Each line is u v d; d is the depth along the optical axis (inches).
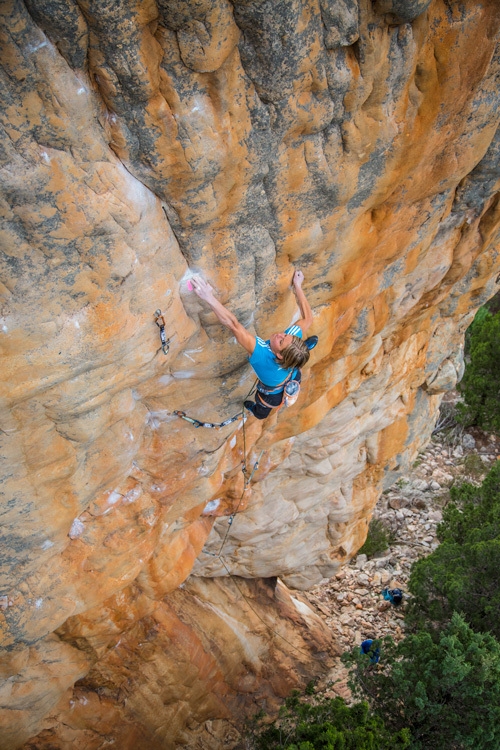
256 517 392.5
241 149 165.8
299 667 490.3
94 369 175.2
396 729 424.2
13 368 159.2
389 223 238.4
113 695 366.0
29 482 188.4
